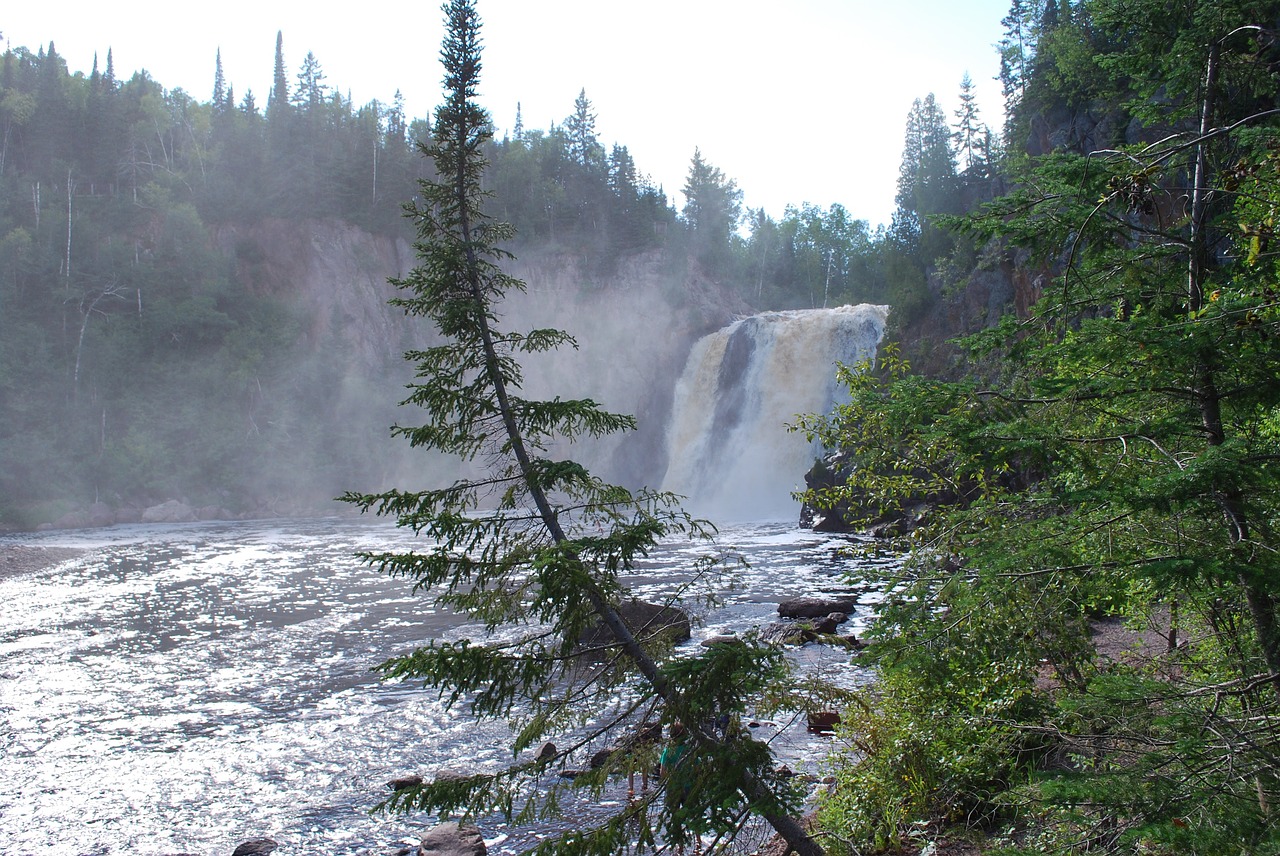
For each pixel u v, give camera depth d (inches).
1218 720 202.5
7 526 2669.8
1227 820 178.5
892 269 2677.2
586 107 4899.1
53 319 3309.5
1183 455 211.5
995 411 235.6
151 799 514.3
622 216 4362.7
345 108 5027.1
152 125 4387.3
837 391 2854.3
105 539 2226.9
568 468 274.5
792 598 1031.0
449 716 658.2
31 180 3823.8
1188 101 260.7
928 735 368.8
